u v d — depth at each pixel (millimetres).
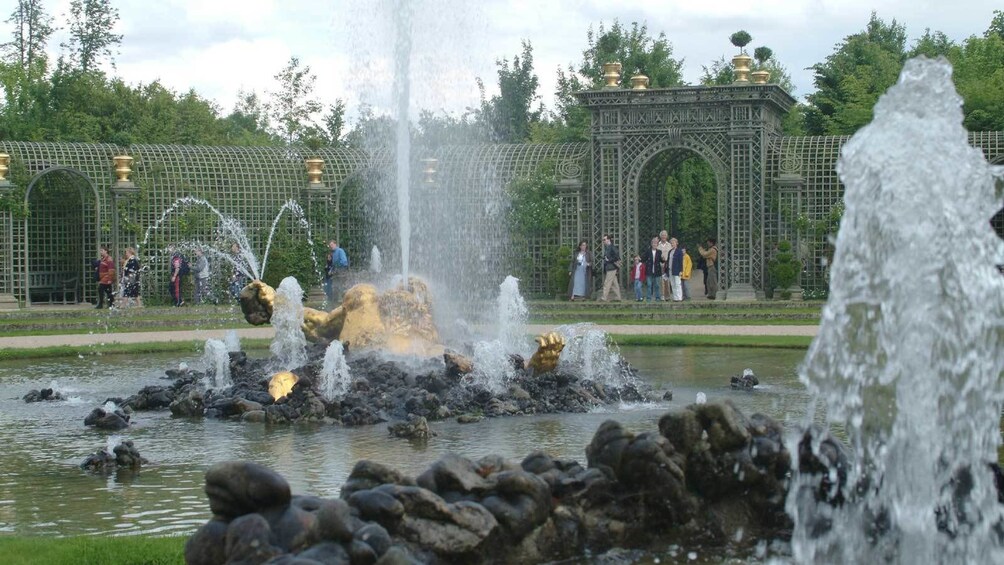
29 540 8562
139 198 38562
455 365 16734
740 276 37000
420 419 14180
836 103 55594
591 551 8258
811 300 36031
